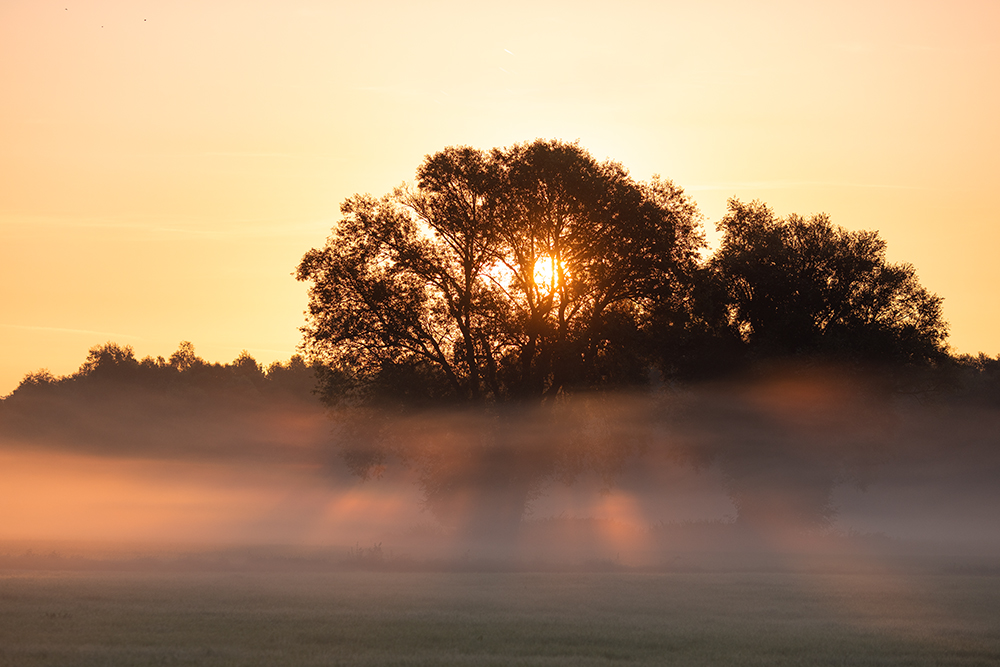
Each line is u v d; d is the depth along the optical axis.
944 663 17.11
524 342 56.53
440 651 17.55
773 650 18.38
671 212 56.34
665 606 26.17
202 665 15.68
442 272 56.16
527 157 55.69
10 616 21.25
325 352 56.12
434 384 57.03
